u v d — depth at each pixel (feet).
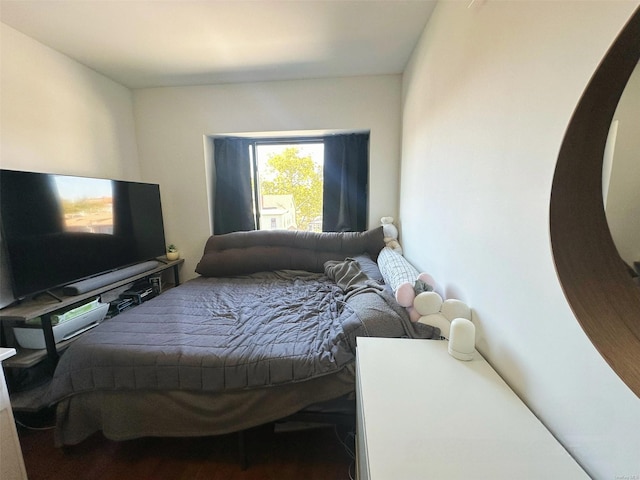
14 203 4.94
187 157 9.10
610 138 1.56
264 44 6.42
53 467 4.18
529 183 2.32
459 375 2.78
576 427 1.92
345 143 9.27
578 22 1.83
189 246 9.55
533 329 2.31
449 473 1.79
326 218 9.73
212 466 4.16
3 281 5.11
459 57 3.76
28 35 5.81
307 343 4.17
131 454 4.38
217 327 4.77
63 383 3.98
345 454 4.33
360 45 6.52
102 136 7.77
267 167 9.98
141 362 3.91
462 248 3.65
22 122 5.74
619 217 1.53
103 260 6.75
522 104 2.40
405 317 3.92
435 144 4.80
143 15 5.31
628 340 1.52
